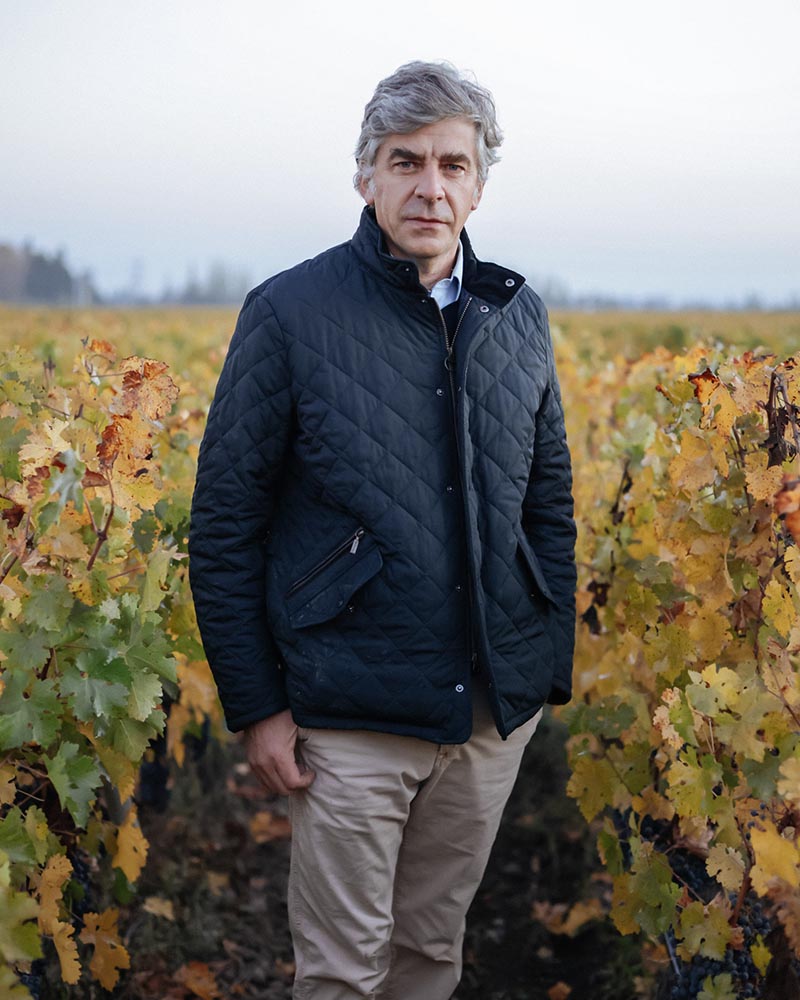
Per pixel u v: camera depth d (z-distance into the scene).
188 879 3.44
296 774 2.04
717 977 1.89
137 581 2.16
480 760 2.16
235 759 4.67
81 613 1.85
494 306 2.09
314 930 2.09
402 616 1.97
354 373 1.98
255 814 4.07
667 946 2.17
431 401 2.02
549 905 3.38
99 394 2.52
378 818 2.04
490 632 2.07
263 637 2.03
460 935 2.33
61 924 1.84
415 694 1.97
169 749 3.34
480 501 2.06
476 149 2.03
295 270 2.06
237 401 1.99
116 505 1.97
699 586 2.21
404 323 2.02
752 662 1.85
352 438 1.96
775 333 19.55
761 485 2.00
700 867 2.22
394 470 1.97
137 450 1.99
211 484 2.00
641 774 2.24
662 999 2.34
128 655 1.90
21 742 1.69
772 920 1.88
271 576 2.05
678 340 18.91
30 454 1.83
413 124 1.95
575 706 2.33
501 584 2.07
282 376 1.99
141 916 3.17
